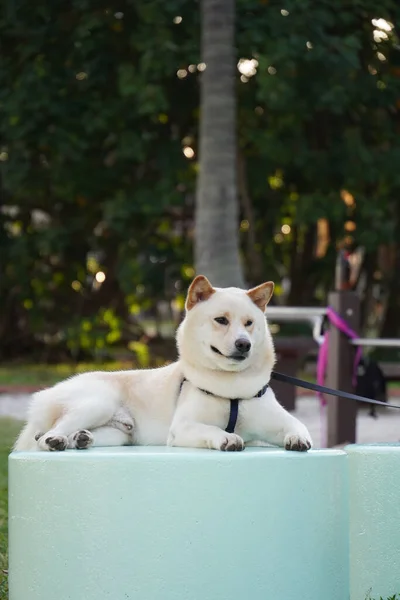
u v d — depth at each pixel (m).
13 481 4.55
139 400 5.64
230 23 14.23
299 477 4.38
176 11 16.42
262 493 4.30
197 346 5.29
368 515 5.03
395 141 20.38
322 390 5.87
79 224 21.34
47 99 18.09
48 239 20.48
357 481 5.06
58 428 5.34
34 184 20.73
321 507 4.45
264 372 5.31
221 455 4.28
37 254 21.44
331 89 17.73
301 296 22.44
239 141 20.16
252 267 21.09
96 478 4.28
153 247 20.73
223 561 4.24
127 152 18.83
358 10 17.03
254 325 5.29
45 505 4.36
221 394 5.21
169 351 22.34
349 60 16.50
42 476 4.38
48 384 17.47
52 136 18.83
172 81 19.53
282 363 13.92
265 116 19.78
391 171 19.69
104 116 18.34
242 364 5.15
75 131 19.02
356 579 5.06
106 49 18.12
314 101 18.30
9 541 4.64
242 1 16.20
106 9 17.73
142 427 5.59
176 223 22.80
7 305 23.28
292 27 16.36
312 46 16.69
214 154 14.40
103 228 22.14
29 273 21.94
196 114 20.69
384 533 5.00
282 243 23.30
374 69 18.27
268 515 4.30
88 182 20.27
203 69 14.44
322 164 19.67
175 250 21.08
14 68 18.80
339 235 20.86
